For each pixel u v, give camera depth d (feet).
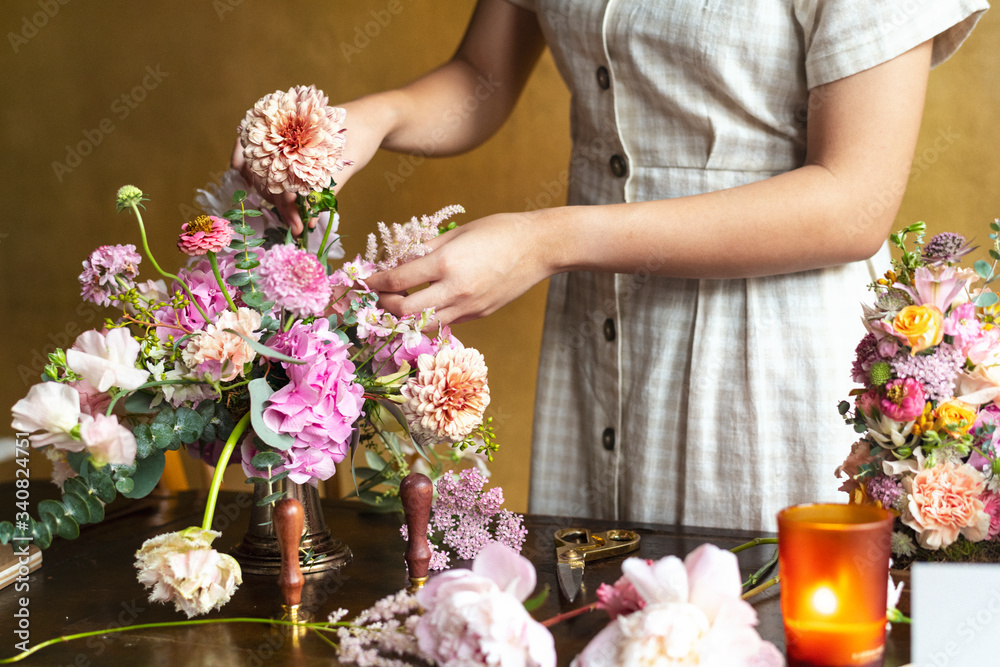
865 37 3.01
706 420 3.70
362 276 2.64
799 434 3.60
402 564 2.77
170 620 2.37
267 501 2.40
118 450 2.15
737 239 3.09
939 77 6.75
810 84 3.19
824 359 3.53
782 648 2.06
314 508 2.74
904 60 3.04
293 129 2.47
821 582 1.86
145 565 2.15
